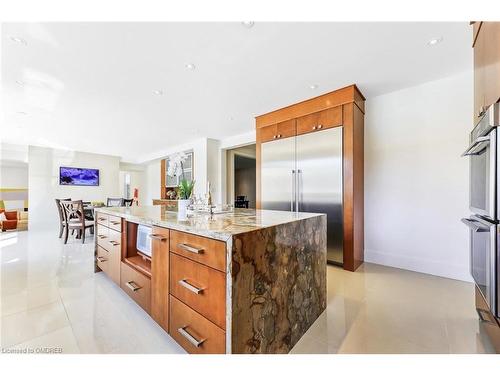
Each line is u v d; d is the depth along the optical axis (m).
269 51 2.20
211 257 1.20
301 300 1.62
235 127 4.75
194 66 2.45
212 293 1.19
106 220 2.55
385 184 3.14
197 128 4.83
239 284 1.13
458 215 2.64
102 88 2.94
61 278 2.61
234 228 1.27
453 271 2.65
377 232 3.21
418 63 2.41
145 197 10.00
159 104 3.49
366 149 3.31
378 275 2.74
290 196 3.54
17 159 6.32
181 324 1.39
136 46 2.10
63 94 3.10
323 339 1.56
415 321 1.77
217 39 2.01
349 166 2.91
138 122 4.36
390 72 2.60
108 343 1.50
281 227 1.44
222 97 3.26
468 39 2.02
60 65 2.40
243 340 1.15
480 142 1.33
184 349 1.39
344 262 2.94
